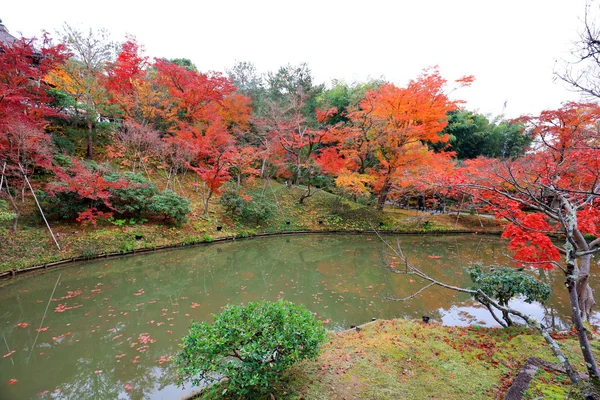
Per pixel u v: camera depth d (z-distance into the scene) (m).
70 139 15.84
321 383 3.54
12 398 4.03
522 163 7.13
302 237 15.24
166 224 12.83
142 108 15.79
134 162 15.47
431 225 16.91
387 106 15.32
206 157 17.12
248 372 2.99
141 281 8.72
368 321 6.32
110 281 8.58
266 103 20.36
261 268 10.44
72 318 6.36
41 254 9.16
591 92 3.13
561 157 5.96
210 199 16.38
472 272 5.22
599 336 4.64
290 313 3.58
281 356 3.25
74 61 15.41
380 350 4.36
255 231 14.94
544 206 3.81
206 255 11.56
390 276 9.55
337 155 17.17
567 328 6.18
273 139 17.17
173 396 4.04
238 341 3.15
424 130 15.03
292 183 21.72
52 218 10.87
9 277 8.12
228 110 18.78
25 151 10.36
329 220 17.11
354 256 12.12
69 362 4.84
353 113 16.30
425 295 7.90
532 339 4.52
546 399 2.86
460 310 6.97
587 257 5.40
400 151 15.15
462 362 4.00
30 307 6.83
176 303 7.25
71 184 10.30
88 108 14.69
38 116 12.16
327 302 7.40
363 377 3.67
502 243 14.78
